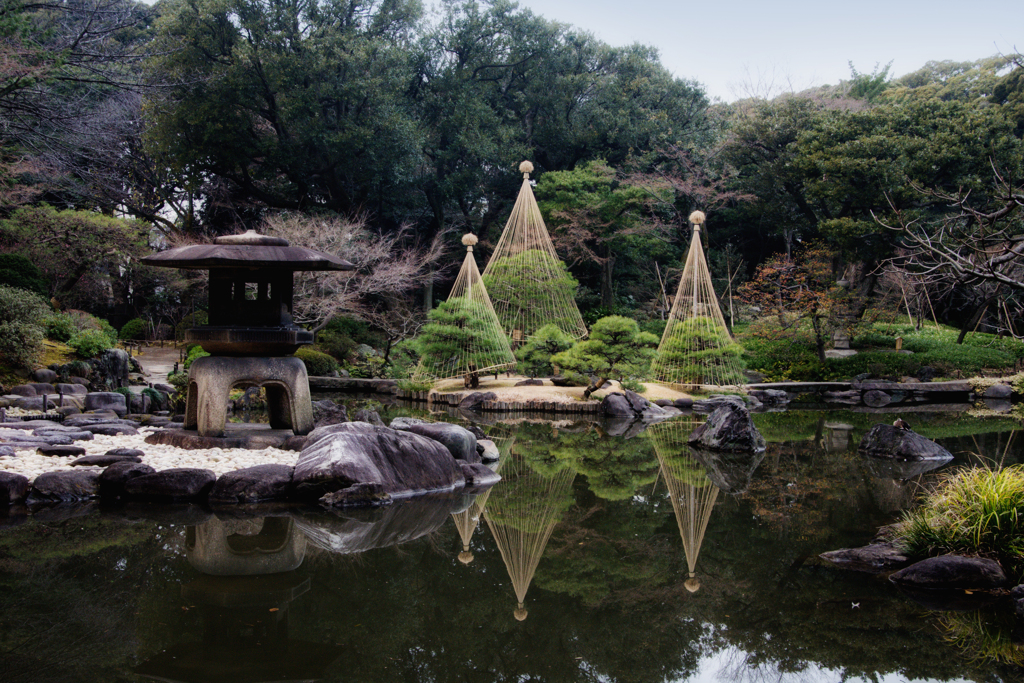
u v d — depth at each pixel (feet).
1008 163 55.47
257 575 13.85
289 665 10.12
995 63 83.61
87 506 18.40
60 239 46.32
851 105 81.25
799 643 11.08
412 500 20.11
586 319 73.00
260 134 67.77
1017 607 12.15
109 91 61.62
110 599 12.41
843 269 70.49
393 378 53.21
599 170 73.67
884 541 15.66
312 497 19.35
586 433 34.12
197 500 19.03
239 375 23.39
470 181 73.67
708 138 84.07
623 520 18.35
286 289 23.70
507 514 18.93
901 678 9.86
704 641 11.22
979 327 68.90
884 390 51.31
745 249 89.51
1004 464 24.80
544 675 10.03
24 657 10.12
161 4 67.56
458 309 44.27
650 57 90.58
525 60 78.38
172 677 9.59
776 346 59.82
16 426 24.98
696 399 44.65
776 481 22.93
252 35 63.26
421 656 10.67
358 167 66.69
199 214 72.79
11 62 36.11
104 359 36.94
